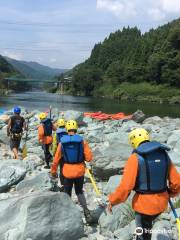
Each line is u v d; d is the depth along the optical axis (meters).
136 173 5.18
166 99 116.19
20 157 14.84
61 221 6.78
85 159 7.83
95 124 28.03
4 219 6.74
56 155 7.79
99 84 155.00
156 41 144.12
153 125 28.08
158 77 130.00
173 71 124.56
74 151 7.72
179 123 31.00
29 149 16.11
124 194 5.16
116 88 139.25
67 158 7.75
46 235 6.57
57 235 6.70
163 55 129.00
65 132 9.80
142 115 32.91
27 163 12.20
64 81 178.88
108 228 7.32
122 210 7.52
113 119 33.38
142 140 5.34
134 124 27.53
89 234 7.31
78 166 7.77
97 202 8.84
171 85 124.88
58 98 122.69
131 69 139.62
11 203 6.88
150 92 123.25
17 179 10.28
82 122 26.86
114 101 109.94
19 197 6.99
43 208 6.63
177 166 11.23
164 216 7.41
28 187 9.81
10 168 10.47
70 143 7.72
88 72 158.75
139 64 139.88
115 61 179.75
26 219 6.50
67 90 175.75
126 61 150.50
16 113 13.81
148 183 5.20
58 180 10.62
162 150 5.26
